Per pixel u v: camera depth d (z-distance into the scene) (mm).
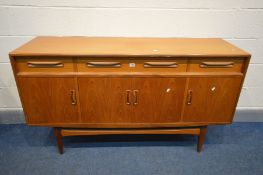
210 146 1703
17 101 1860
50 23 1578
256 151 1660
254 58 1759
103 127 1443
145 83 1295
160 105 1375
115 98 1338
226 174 1447
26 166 1476
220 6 1568
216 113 1419
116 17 1586
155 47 1354
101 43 1421
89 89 1299
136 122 1434
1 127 1882
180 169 1480
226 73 1295
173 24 1627
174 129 1508
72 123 1414
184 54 1217
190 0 1546
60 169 1459
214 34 1672
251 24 1633
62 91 1295
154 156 1589
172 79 1288
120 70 1266
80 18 1575
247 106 1968
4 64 1695
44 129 1868
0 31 1573
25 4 1505
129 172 1449
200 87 1322
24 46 1300
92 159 1551
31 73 1230
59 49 1251
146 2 1545
